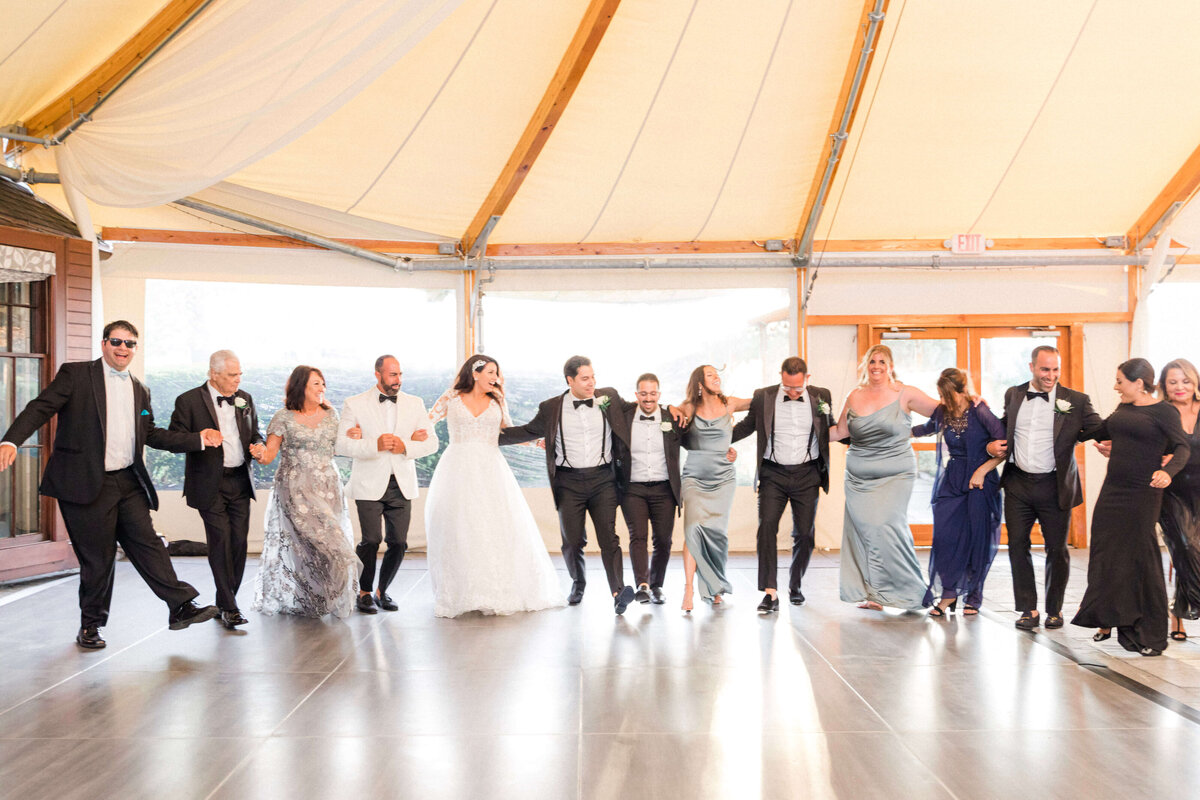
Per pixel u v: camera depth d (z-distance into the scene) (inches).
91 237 291.4
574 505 233.3
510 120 278.7
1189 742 135.3
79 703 155.6
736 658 183.6
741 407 238.5
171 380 339.9
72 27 213.5
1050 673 173.2
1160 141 307.6
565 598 249.4
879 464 230.1
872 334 350.3
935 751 131.6
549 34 249.0
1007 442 213.5
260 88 223.1
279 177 298.0
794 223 339.0
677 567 311.6
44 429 281.3
